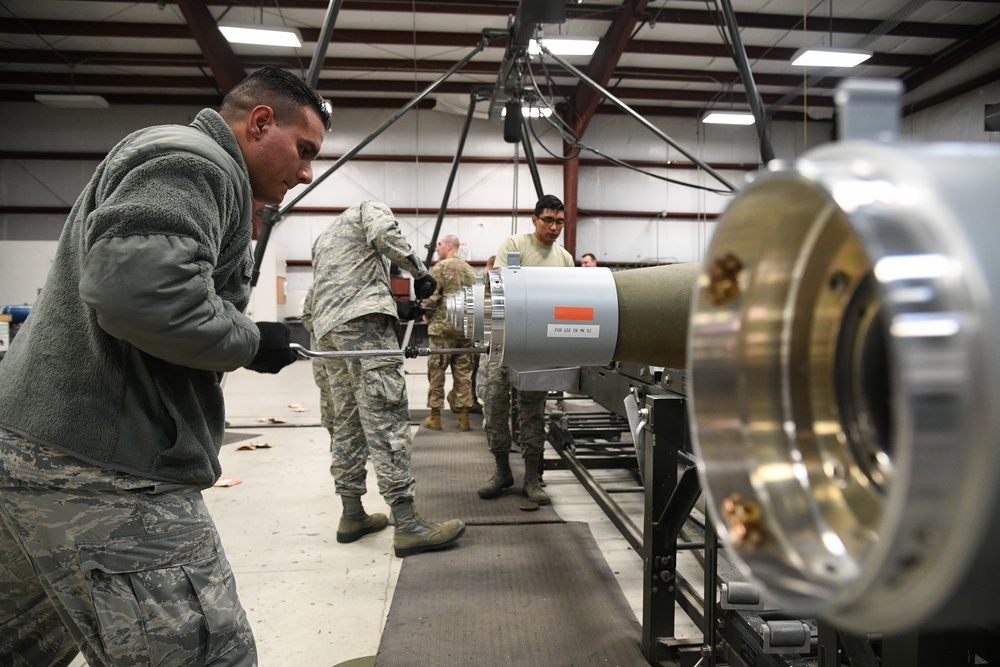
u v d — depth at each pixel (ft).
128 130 31.58
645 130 33.63
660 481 4.73
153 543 2.87
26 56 27.99
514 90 11.14
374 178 32.76
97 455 2.79
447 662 4.90
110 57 28.19
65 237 2.97
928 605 0.76
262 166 3.59
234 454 11.76
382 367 7.07
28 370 2.84
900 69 28.19
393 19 25.38
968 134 25.96
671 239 34.24
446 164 32.94
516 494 9.36
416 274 7.23
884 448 1.11
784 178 0.94
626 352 3.62
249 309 27.48
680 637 5.40
